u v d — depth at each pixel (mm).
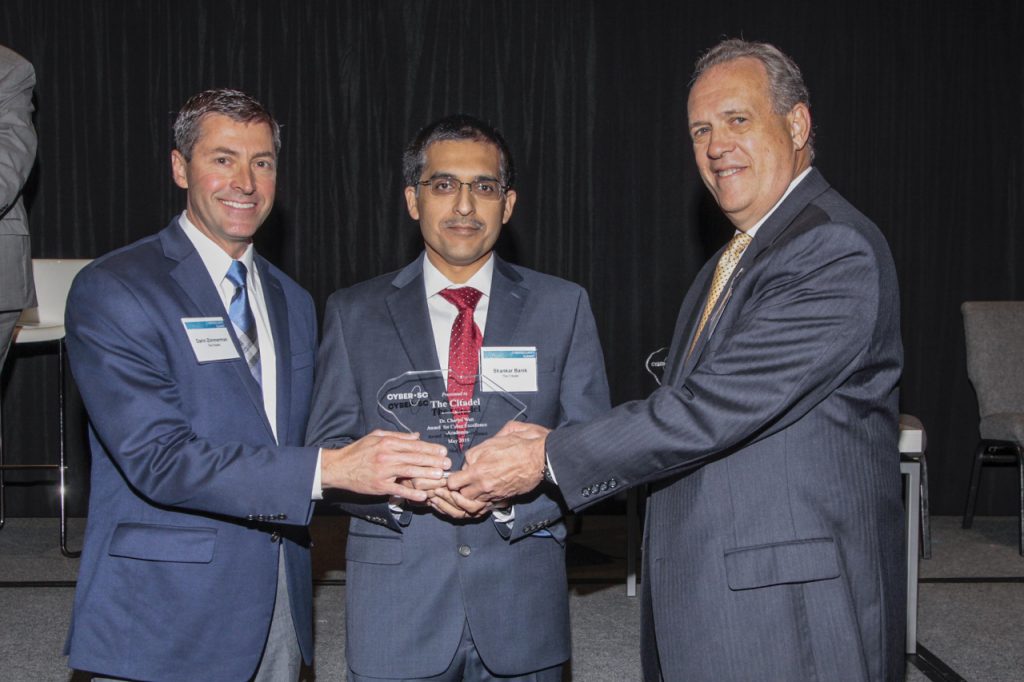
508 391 1823
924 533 4523
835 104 5484
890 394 1660
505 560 1808
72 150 5320
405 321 1854
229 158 1835
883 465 1626
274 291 2002
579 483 1643
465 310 1862
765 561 1541
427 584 1780
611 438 1618
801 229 1612
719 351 1623
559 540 1888
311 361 2000
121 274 1765
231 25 5352
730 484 1590
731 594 1561
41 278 4441
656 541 1693
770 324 1563
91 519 1812
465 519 1805
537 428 1753
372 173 5422
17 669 3092
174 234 1879
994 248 5559
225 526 1778
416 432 1809
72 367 1787
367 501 1796
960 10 5508
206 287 1831
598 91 5449
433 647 1763
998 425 4840
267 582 1810
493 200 1848
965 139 5535
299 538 1924
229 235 1859
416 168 1893
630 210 5461
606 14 5434
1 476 4840
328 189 5418
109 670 1704
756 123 1710
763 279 1621
